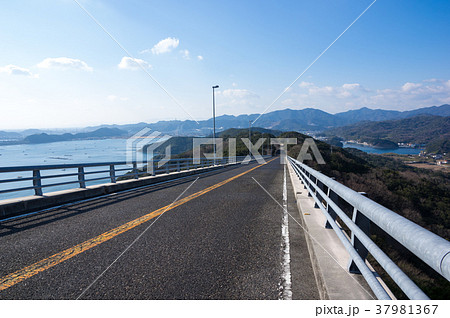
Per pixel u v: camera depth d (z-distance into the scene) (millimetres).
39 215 6625
